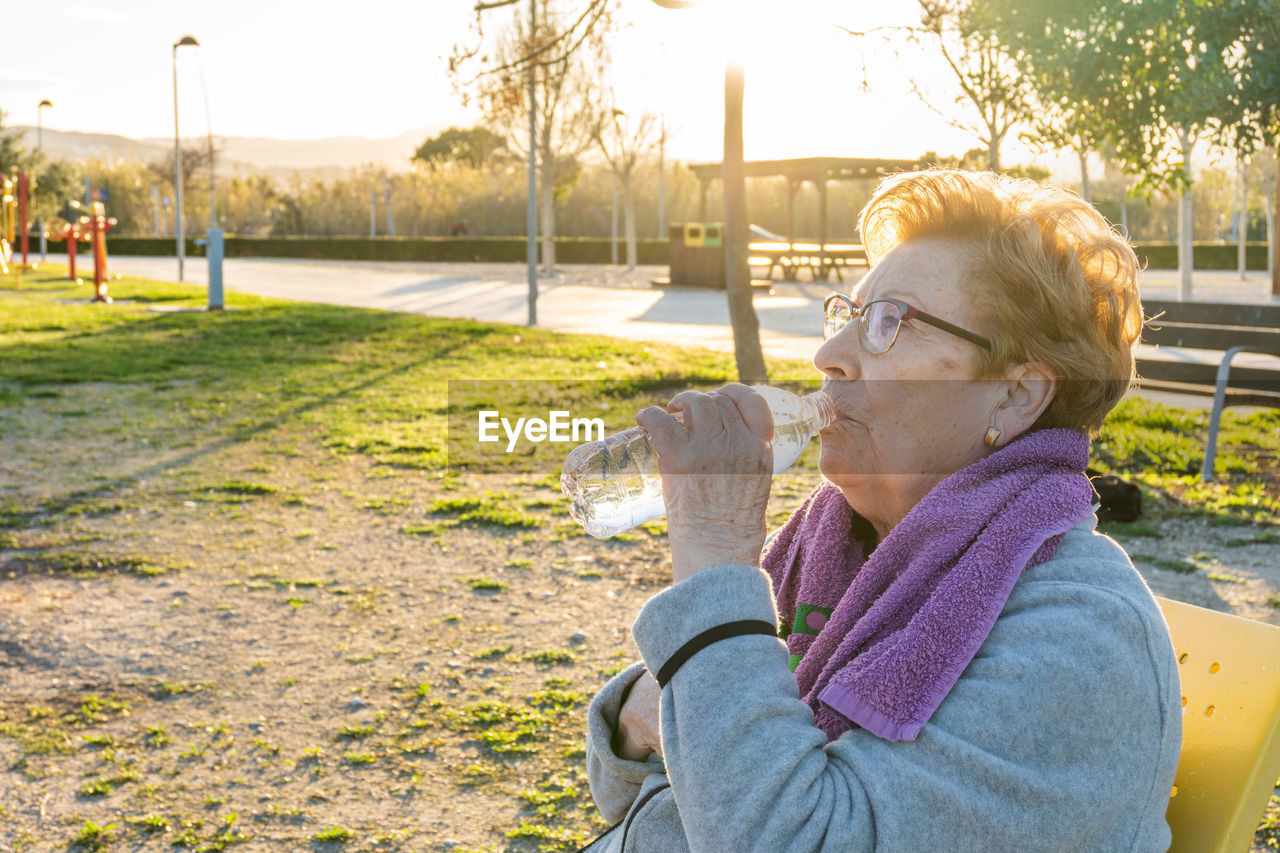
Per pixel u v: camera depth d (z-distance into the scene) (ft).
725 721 3.14
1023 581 3.46
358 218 238.48
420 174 230.89
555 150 114.52
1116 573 3.51
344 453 26.73
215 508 21.63
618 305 73.26
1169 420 25.76
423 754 11.53
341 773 11.13
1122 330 3.87
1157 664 3.35
